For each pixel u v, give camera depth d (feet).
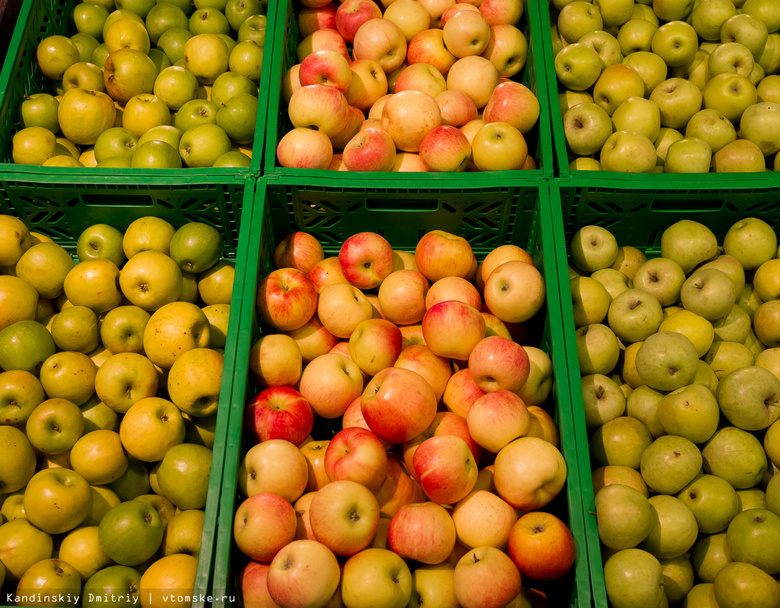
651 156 3.29
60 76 3.86
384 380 2.64
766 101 3.58
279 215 3.34
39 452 2.83
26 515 2.61
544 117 3.42
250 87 3.73
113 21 4.02
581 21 3.76
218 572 2.36
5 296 3.00
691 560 2.67
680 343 2.79
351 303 3.04
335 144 3.54
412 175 3.21
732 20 3.66
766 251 3.20
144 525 2.54
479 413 2.58
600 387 2.91
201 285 3.25
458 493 2.47
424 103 3.29
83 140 3.63
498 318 3.05
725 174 3.23
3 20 4.02
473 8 3.73
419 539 2.38
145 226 3.20
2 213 3.35
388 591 2.30
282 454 2.55
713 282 2.99
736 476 2.68
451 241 3.13
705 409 2.68
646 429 2.85
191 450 2.70
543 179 3.20
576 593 2.38
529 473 2.46
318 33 3.87
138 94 3.72
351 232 3.44
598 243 3.24
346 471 2.50
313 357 3.11
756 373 2.73
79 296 3.03
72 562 2.58
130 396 2.84
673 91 3.56
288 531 2.43
